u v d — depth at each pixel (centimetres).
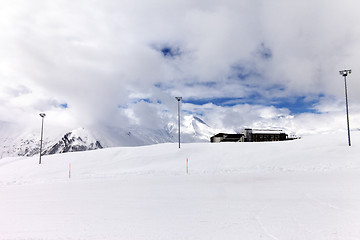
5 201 1130
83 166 2959
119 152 3650
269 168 2344
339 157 2517
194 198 1078
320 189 1183
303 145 3256
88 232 666
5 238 636
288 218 738
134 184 1589
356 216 741
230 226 683
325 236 589
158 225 710
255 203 948
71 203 1046
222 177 1845
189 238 603
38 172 2770
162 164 2889
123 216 816
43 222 767
